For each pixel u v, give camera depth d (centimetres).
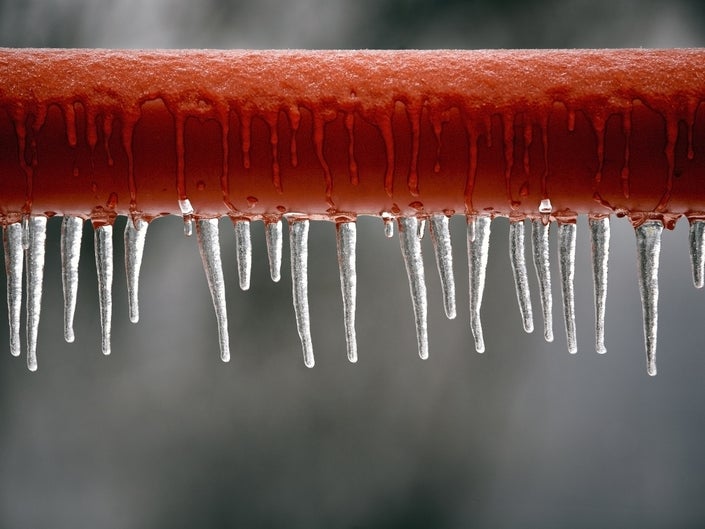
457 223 224
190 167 80
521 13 231
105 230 85
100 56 80
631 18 226
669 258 222
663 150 80
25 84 80
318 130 80
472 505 225
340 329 230
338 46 234
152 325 227
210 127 80
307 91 79
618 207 82
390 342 229
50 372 222
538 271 86
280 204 82
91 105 80
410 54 80
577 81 80
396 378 228
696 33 224
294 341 228
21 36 230
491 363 227
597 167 80
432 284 227
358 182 80
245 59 80
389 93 79
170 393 226
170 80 80
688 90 79
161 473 224
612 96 79
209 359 227
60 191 81
